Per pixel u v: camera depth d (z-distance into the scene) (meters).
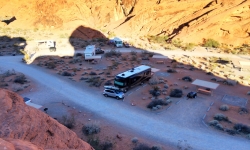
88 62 54.06
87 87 40.19
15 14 104.56
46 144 8.20
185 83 42.06
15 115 7.73
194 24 79.44
